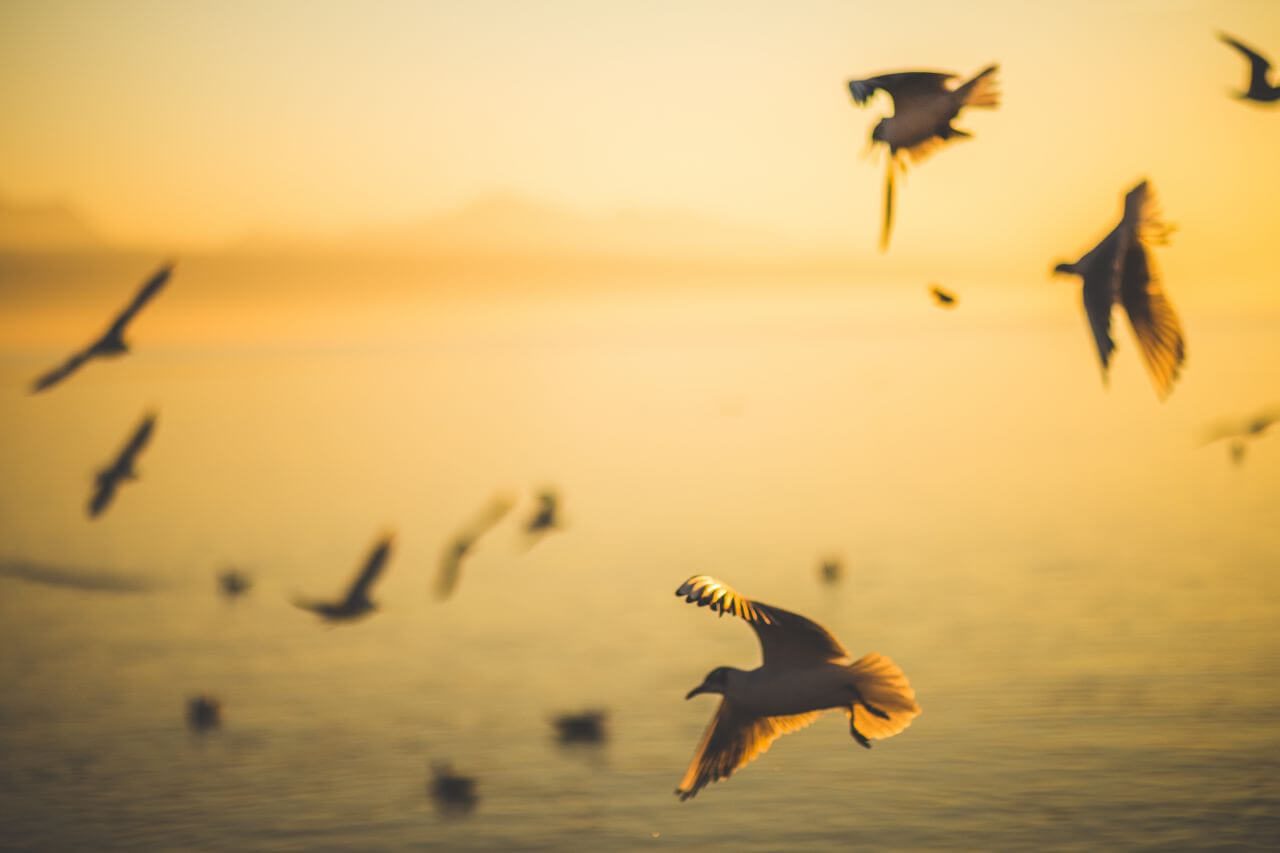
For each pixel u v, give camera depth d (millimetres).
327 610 15812
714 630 37688
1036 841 20531
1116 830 20688
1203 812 21172
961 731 25797
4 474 90938
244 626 40781
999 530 52750
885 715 6492
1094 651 31922
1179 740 24578
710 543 53406
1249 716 25781
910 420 108875
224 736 28656
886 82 8453
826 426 106688
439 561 51969
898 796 22516
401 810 23547
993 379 153875
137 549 56469
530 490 73188
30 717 30812
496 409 141750
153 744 28219
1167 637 32969
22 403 172375
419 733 28375
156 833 22984
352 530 61344
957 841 20594
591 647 36125
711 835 21500
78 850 22406
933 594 40812
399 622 40594
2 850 22438
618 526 59156
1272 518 51906
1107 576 41906
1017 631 34781
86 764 27016
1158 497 59781
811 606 40062
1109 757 23859
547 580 46781
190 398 175500
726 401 139250
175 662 36312
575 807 23172
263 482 81562
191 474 86875
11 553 54000
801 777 23672
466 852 21516
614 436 106188
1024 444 86062
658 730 27625
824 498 65438
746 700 6645
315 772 25922
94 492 14617
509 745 27109
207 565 52156
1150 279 6066
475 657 35531
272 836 22688
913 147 8336
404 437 112375
